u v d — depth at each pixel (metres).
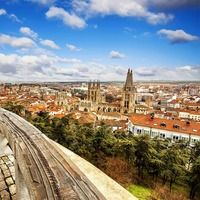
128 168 32.44
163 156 32.03
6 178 6.61
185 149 41.72
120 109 137.88
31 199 2.82
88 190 2.70
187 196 30.27
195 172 29.14
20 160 3.68
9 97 126.56
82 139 34.00
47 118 42.53
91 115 93.25
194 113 105.00
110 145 34.44
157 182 32.50
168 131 55.62
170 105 168.75
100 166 32.22
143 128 58.75
